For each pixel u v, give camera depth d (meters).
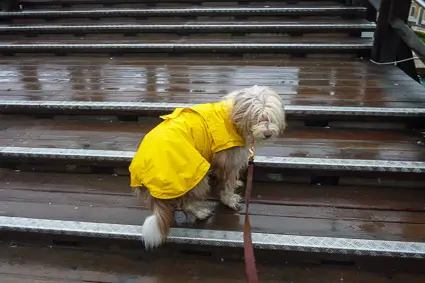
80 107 3.09
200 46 4.40
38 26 5.25
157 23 5.27
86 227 2.14
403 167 2.34
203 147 2.00
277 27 4.80
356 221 2.14
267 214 2.23
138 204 2.35
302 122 2.97
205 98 3.20
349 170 2.39
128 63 4.32
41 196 2.45
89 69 4.12
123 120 3.15
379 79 3.56
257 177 2.55
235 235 2.05
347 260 1.99
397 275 1.97
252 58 4.40
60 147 2.73
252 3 5.75
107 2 5.96
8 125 3.13
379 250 1.91
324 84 3.47
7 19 5.69
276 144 2.70
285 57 4.40
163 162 1.82
